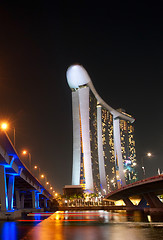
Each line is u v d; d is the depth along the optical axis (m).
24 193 135.00
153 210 79.31
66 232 33.41
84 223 48.88
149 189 76.62
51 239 26.64
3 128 45.97
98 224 46.44
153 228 38.06
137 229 36.72
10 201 68.19
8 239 27.64
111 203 198.12
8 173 68.12
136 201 133.50
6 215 57.53
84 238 27.28
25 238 27.83
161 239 25.95
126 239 26.16
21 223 50.00
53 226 42.81
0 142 50.25
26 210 111.56
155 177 65.62
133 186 80.69
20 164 67.56
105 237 27.98
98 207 163.75
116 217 69.06
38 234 31.53
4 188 57.91
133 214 85.88
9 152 56.47
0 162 56.84
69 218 65.81
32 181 102.62
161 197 148.00
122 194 103.50
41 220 58.47
